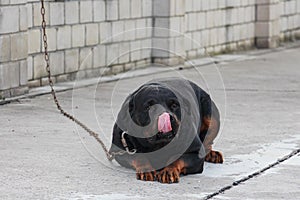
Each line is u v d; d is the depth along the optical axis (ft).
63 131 35.45
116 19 56.59
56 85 50.14
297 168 29.09
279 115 40.65
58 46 50.85
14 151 31.17
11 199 24.35
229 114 40.55
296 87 51.72
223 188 26.00
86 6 53.36
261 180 27.25
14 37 44.42
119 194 25.04
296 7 87.97
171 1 60.18
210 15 68.69
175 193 25.25
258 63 65.98
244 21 75.87
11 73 44.45
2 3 43.16
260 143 33.37
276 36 80.38
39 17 48.85
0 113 39.99
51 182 26.45
